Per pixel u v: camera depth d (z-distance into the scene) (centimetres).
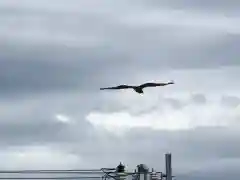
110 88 6569
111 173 9275
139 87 6481
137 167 9531
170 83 6562
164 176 9531
